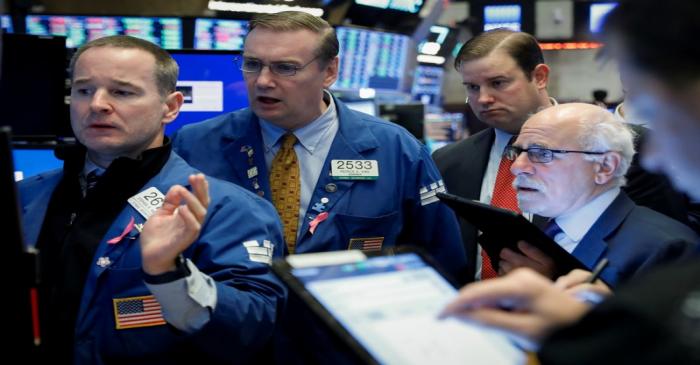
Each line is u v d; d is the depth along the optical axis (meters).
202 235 1.67
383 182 2.28
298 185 2.23
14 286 1.04
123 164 1.69
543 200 1.81
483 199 2.46
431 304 0.97
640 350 0.64
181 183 1.74
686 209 2.40
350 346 0.85
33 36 2.19
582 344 0.68
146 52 1.80
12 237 1.02
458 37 7.37
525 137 1.84
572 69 7.38
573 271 1.31
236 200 1.75
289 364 1.90
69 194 1.75
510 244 1.59
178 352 1.59
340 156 2.27
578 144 1.77
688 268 0.69
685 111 0.75
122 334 1.56
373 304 0.93
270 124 2.27
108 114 1.71
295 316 1.78
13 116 2.20
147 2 4.60
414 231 2.35
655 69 0.75
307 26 2.17
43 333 1.57
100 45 1.77
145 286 1.58
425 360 0.86
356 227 2.21
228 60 2.67
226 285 1.57
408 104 3.61
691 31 0.72
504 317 0.83
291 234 2.20
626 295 0.68
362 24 5.36
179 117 2.67
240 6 4.58
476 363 0.87
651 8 0.75
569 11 7.82
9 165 1.00
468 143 2.60
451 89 8.34
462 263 2.33
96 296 1.58
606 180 1.78
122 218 1.66
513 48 2.45
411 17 5.55
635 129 2.29
